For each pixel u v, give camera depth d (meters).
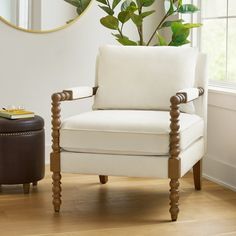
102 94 3.30
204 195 3.25
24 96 3.94
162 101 3.21
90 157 2.82
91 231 2.61
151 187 3.43
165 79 3.23
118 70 3.30
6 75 3.88
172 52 3.29
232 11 3.56
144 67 3.27
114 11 4.12
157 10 4.21
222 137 3.54
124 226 2.69
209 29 3.85
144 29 4.22
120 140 2.76
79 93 3.10
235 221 2.77
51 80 4.00
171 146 2.70
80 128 2.82
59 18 3.96
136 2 3.89
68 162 2.86
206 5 3.88
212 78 3.84
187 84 3.22
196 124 3.06
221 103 3.50
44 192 3.30
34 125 3.29
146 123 2.76
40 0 3.90
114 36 4.13
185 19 4.03
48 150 4.03
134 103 3.25
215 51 3.79
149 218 2.81
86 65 4.09
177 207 2.76
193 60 3.28
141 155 2.76
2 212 2.90
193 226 2.69
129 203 3.08
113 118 2.87
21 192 3.29
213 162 3.63
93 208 2.98
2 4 3.81
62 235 2.55
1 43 3.84
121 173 2.79
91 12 4.05
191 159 2.97
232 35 3.57
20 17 3.86
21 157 3.23
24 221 2.75
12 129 3.21
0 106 3.89
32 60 3.94
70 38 4.02
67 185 3.46
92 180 3.59
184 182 3.57
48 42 3.96
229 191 3.35
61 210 2.94
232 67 3.58
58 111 2.86
